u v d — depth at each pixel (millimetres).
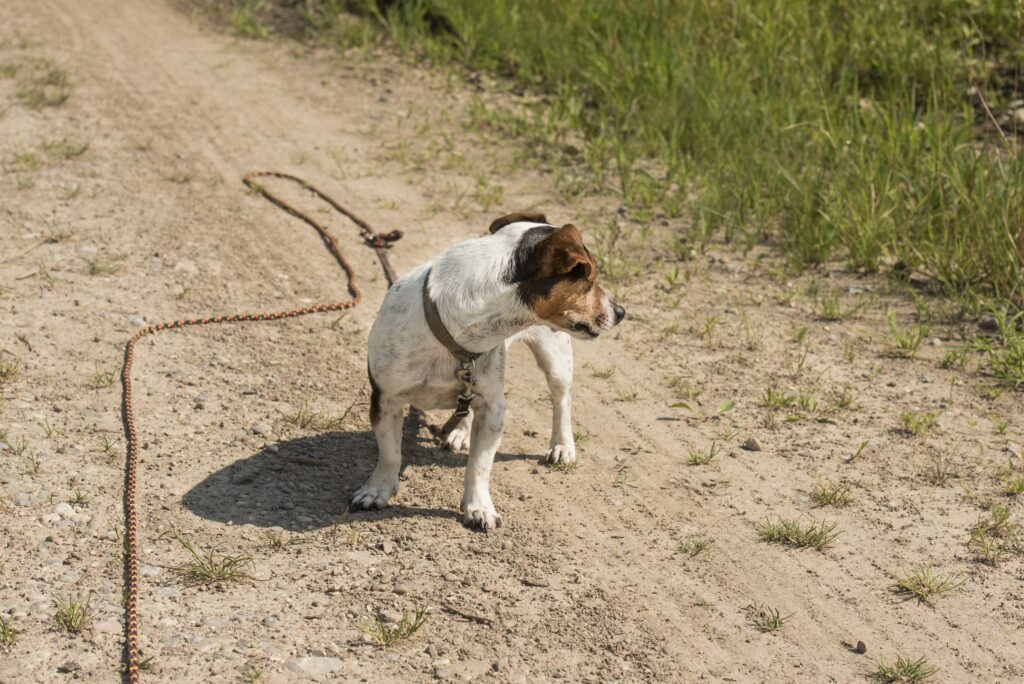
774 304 7211
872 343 6715
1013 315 6930
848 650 4207
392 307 4660
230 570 4375
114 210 7926
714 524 4969
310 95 10922
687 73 10164
